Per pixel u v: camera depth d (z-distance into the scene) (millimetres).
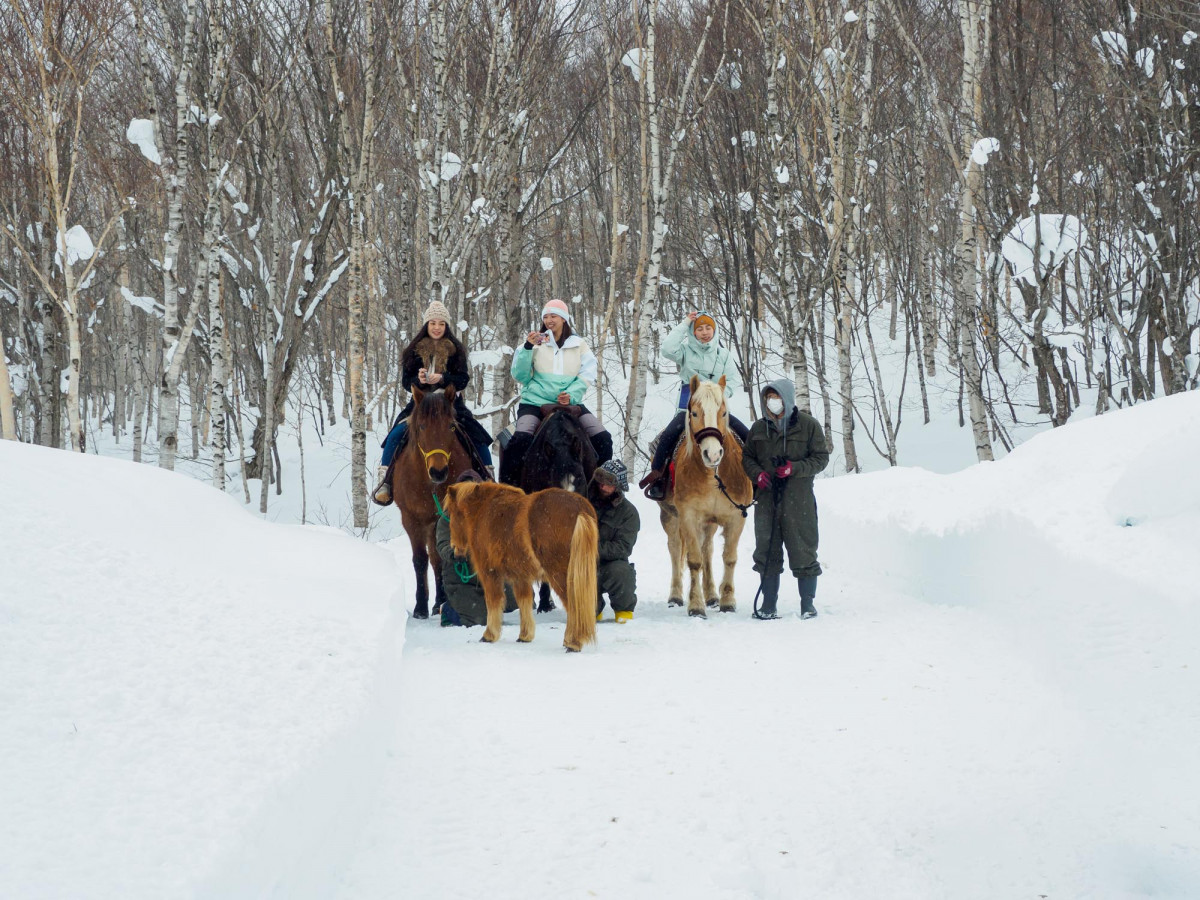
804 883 3568
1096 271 18984
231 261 24188
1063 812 4004
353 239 21453
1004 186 19062
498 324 26500
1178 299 17922
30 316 25000
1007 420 28922
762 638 7660
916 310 32969
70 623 4852
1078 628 6637
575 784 4555
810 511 8617
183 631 5152
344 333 40781
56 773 3441
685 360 10125
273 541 8422
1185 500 7723
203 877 2826
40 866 2809
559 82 26547
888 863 3691
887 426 25219
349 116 21641
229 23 19703
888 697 5781
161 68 20609
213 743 3895
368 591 7008
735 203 24109
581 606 7203
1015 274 18078
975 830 3916
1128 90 17031
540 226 33844
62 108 16703
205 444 35719
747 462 8766
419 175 22297
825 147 23609
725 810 4242
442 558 8805
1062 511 8484
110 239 25594
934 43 23203
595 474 8742
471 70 21734
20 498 6215
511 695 5980
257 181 23375
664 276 32281
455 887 3600
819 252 23875
